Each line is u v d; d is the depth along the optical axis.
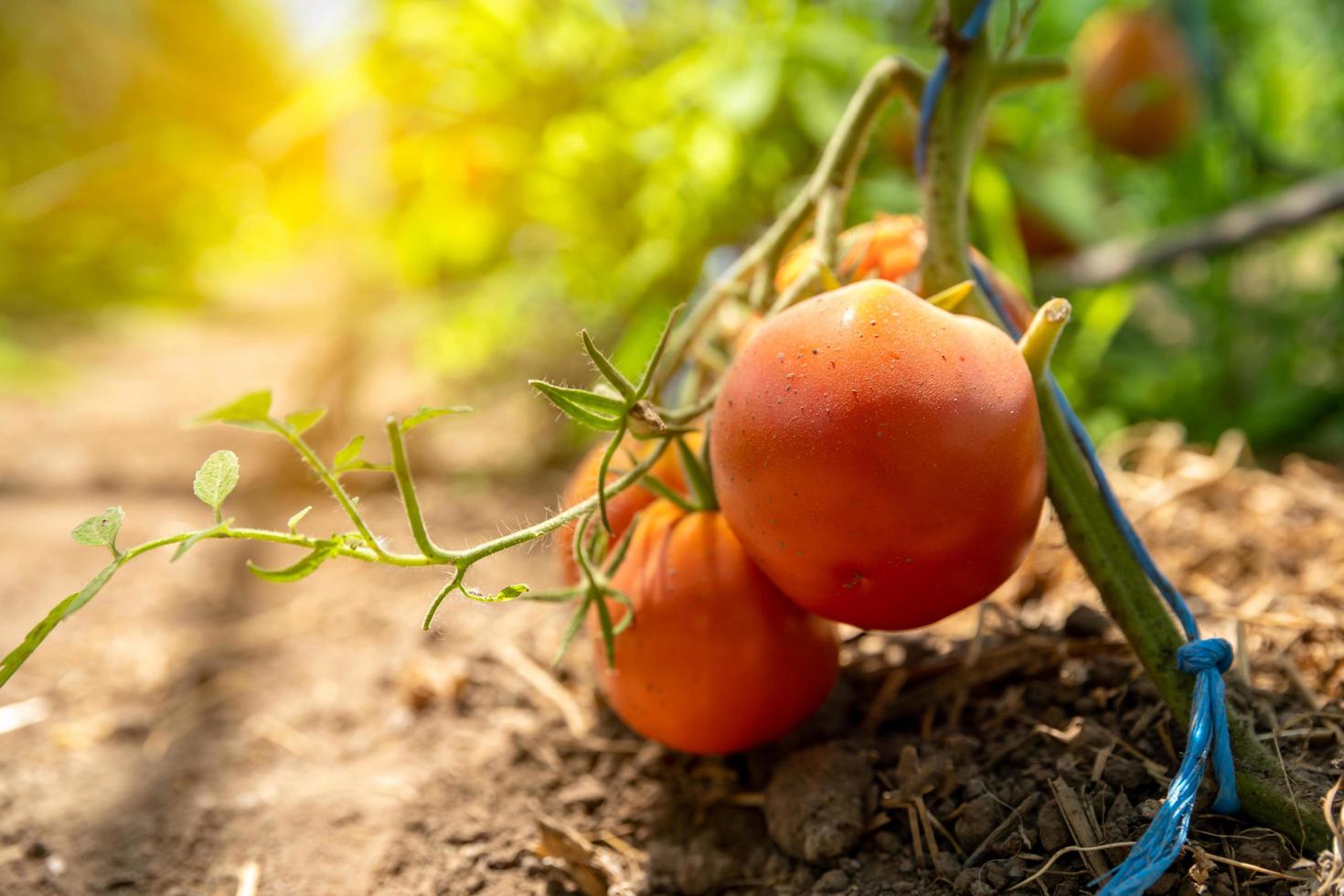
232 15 3.04
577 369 1.07
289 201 1.51
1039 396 0.46
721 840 0.50
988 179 0.79
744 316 0.53
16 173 2.50
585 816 0.53
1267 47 1.17
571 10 0.94
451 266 1.22
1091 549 0.46
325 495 0.97
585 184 0.98
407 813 0.54
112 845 0.55
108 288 2.38
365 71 1.02
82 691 0.67
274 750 0.61
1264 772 0.44
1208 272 0.91
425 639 0.67
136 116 2.73
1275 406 0.83
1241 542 0.62
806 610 0.47
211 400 1.48
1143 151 0.99
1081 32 1.08
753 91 0.80
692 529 0.48
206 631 0.73
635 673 0.48
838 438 0.42
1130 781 0.46
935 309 0.44
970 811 0.46
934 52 0.86
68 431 1.30
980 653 0.53
